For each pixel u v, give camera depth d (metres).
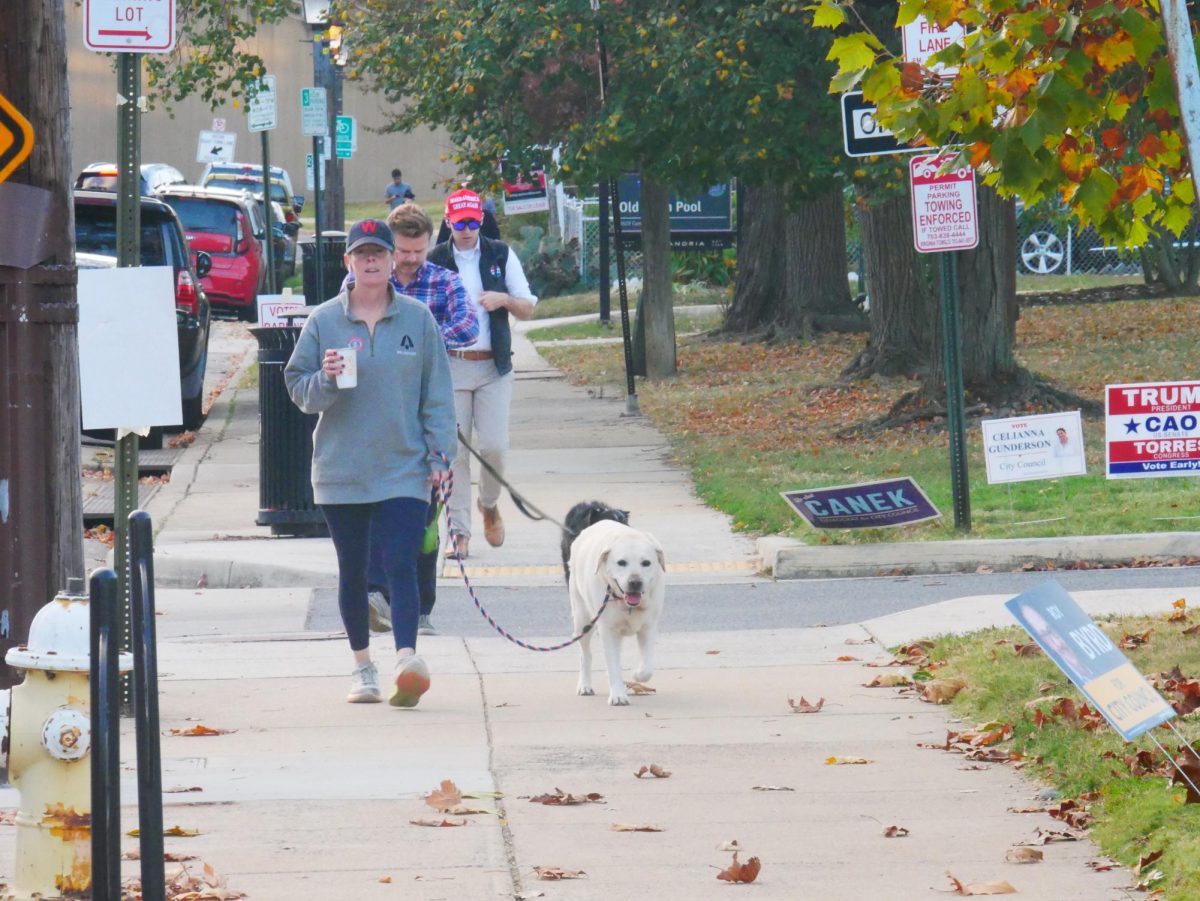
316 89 70.56
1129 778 19.95
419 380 25.59
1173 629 27.58
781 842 18.83
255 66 73.06
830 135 56.75
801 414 63.75
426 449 25.72
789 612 33.53
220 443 61.31
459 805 20.16
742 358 82.25
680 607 34.47
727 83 55.00
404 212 32.03
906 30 35.50
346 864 18.03
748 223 90.44
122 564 25.00
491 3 59.94
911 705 25.47
